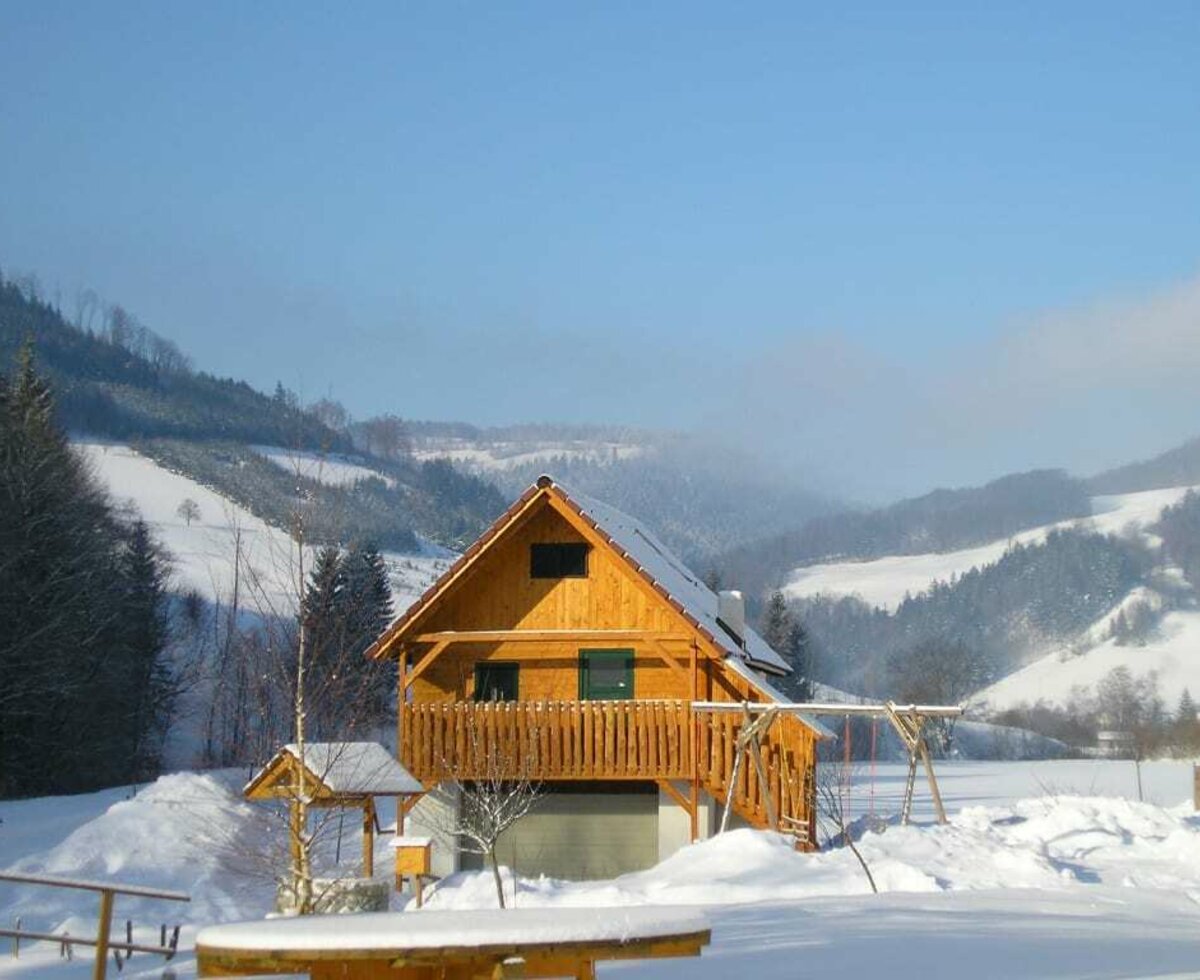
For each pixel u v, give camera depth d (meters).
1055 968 11.84
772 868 23.61
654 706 31.20
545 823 32.34
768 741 30.20
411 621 31.75
